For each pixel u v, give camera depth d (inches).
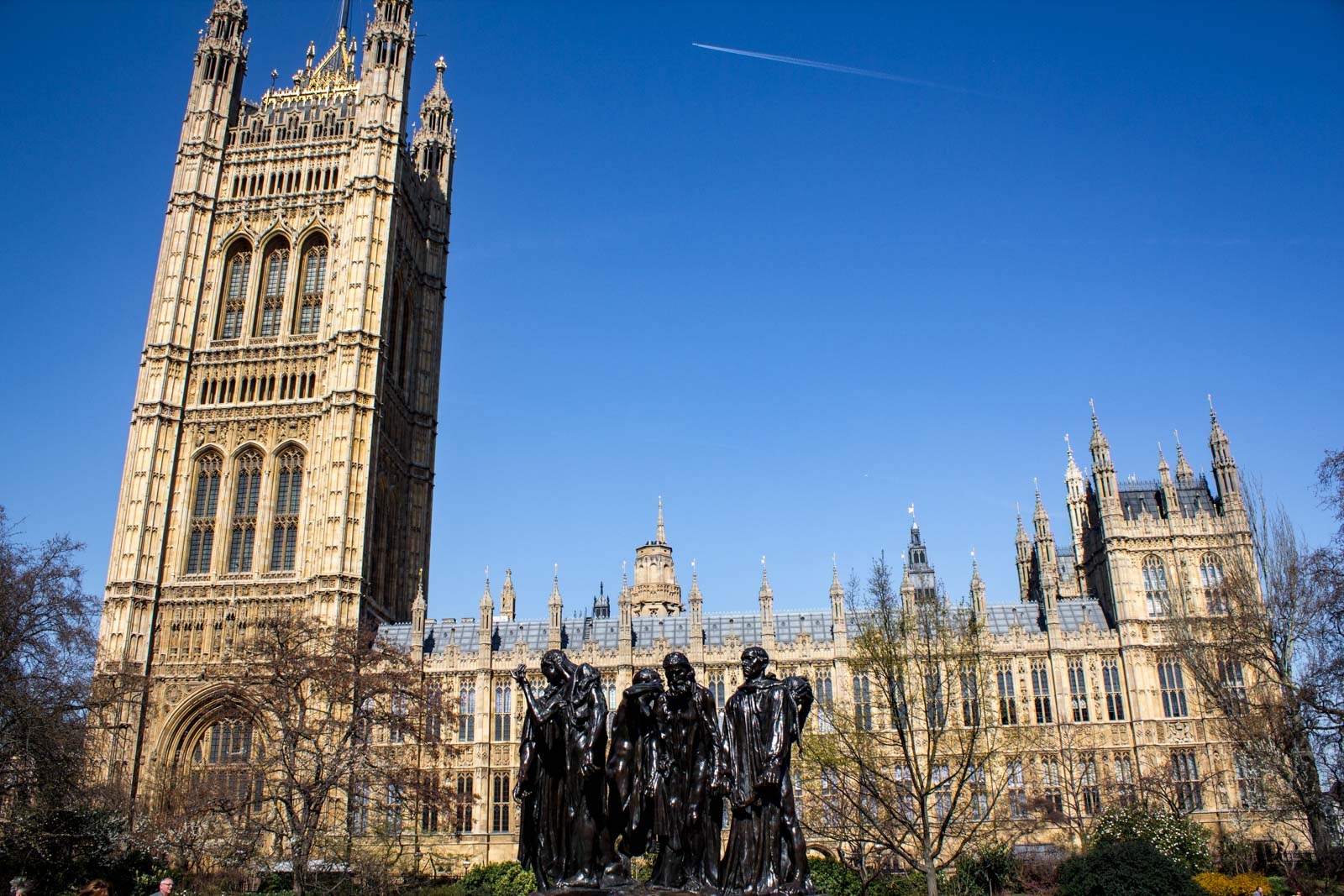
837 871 2203.5
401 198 3941.9
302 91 4232.3
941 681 2074.3
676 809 718.5
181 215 3735.2
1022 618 3284.9
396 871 2512.3
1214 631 2378.2
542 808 724.7
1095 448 3319.4
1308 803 1924.2
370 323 3609.7
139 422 3489.2
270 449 3486.7
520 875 2426.2
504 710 3193.9
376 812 2546.8
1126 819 2415.1
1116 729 3004.4
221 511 3435.0
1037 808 2669.8
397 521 3937.0
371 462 3479.3
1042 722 3043.8
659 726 735.7
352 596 3289.9
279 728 2397.9
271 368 3595.0
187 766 3048.7
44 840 2021.4
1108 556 3191.4
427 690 2532.0
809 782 2436.0
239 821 2220.7
